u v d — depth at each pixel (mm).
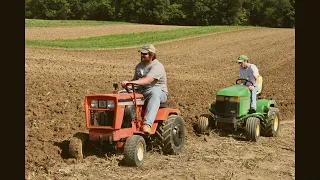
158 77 7074
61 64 22703
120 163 6672
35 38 42562
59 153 6918
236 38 48000
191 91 14922
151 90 7066
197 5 98750
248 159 7340
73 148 6633
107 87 14000
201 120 9086
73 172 6168
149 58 7105
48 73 17328
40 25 59344
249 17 105000
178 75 22547
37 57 25719
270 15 100188
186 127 9359
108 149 7168
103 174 6164
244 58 9383
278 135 9508
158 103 6934
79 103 10781
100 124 6582
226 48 40281
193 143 8398
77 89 13047
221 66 29266
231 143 8523
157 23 98125
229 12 100500
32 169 6211
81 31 52875
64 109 9961
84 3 96000
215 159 7227
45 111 9594
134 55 33469
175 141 7367
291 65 28391
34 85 13148
